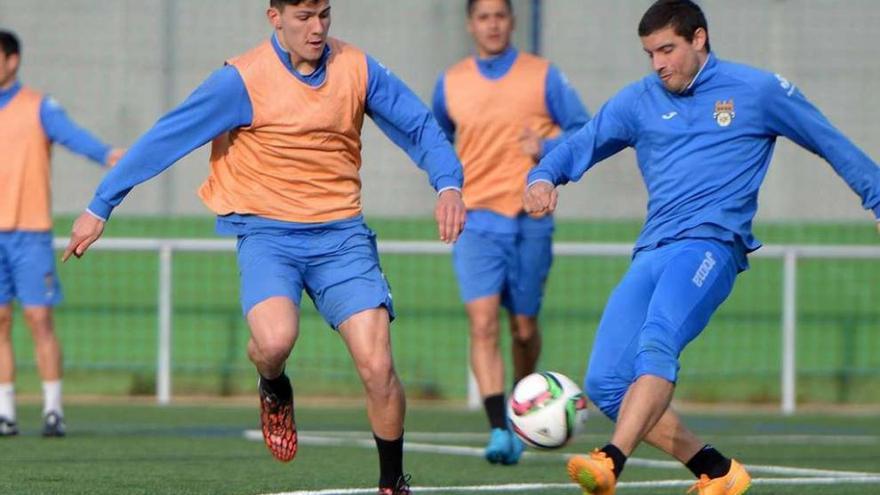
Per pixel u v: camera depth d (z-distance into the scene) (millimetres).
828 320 45875
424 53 45938
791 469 27125
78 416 37000
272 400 19969
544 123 28656
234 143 19125
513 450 27031
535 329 29297
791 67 46875
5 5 46062
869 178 19219
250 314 18531
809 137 19344
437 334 44531
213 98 18688
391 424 18875
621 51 45750
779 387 44500
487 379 27516
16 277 31172
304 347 43594
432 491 22578
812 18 46812
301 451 29203
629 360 19062
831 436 35000
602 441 33406
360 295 18672
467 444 31672
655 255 19266
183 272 44500
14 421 31672
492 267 28188
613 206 47156
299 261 18938
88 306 44594
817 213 47438
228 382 43250
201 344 44250
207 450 28875
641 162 19969
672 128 19469
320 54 18609
